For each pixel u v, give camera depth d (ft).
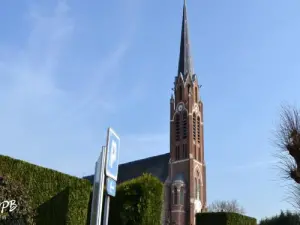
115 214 56.85
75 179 48.62
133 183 55.26
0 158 41.57
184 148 266.57
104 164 30.91
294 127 56.29
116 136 33.83
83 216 45.37
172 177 261.85
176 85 290.56
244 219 72.18
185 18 312.50
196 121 277.44
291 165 56.70
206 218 70.59
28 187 43.50
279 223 128.26
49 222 44.52
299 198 59.88
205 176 267.59
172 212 245.65
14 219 39.29
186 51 300.20
